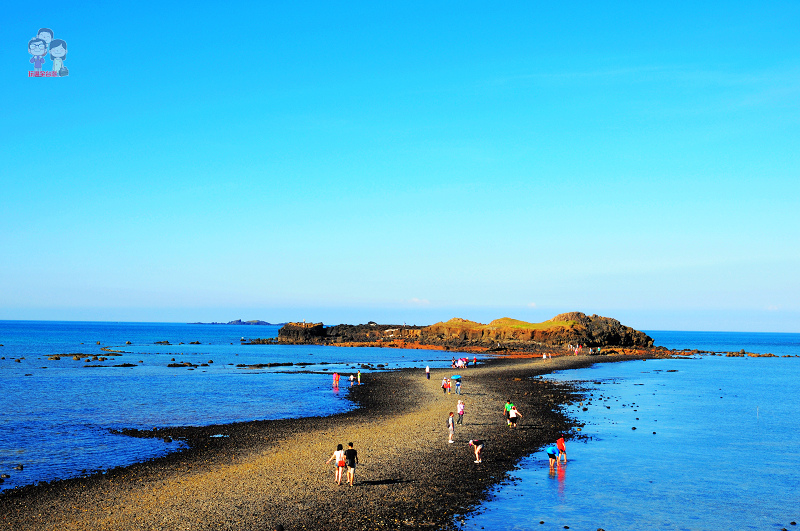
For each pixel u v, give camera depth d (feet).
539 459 103.19
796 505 80.38
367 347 568.82
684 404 182.39
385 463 97.96
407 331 626.23
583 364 362.74
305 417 151.23
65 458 103.40
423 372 292.40
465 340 559.79
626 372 312.50
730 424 145.28
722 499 82.43
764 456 109.81
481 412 156.56
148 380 251.19
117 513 72.13
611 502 79.71
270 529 66.95
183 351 489.67
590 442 119.03
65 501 77.05
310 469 93.40
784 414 163.63
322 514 72.18
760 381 271.08
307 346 590.55
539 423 139.85
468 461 100.27
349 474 84.64
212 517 70.74
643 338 574.56
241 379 257.75
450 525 69.21
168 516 71.05
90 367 316.19
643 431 132.46
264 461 99.09
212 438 121.60
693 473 96.17
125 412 159.84
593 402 181.06
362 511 73.51
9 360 351.25
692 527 70.95
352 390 214.07
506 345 511.81
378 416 151.02
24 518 70.44
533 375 279.90
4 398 186.19
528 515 73.56
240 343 648.79
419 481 87.35
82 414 155.74
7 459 102.58
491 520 71.36
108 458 103.40
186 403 179.11
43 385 226.58
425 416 149.38
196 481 86.48
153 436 124.06
